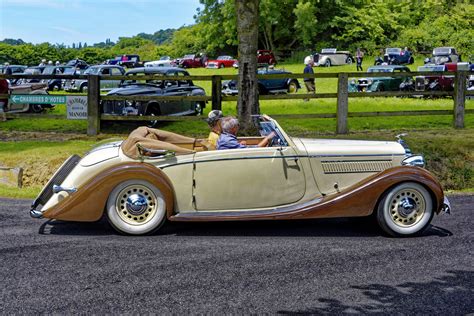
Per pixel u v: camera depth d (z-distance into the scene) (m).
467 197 8.72
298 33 62.19
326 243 6.09
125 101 14.08
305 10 58.22
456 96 14.20
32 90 16.39
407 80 26.03
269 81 23.16
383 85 25.39
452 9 63.16
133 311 4.27
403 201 6.31
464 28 59.50
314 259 5.51
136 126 14.44
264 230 6.62
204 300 4.48
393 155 6.61
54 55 86.75
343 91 13.55
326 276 5.04
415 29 59.75
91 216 6.17
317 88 27.45
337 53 49.59
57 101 13.51
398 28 61.12
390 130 14.15
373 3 63.53
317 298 4.54
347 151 6.54
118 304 4.39
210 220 6.20
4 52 82.44
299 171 6.43
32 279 4.89
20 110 16.48
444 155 11.32
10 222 6.81
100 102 13.61
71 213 6.14
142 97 13.46
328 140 7.06
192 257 5.52
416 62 51.31
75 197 6.12
